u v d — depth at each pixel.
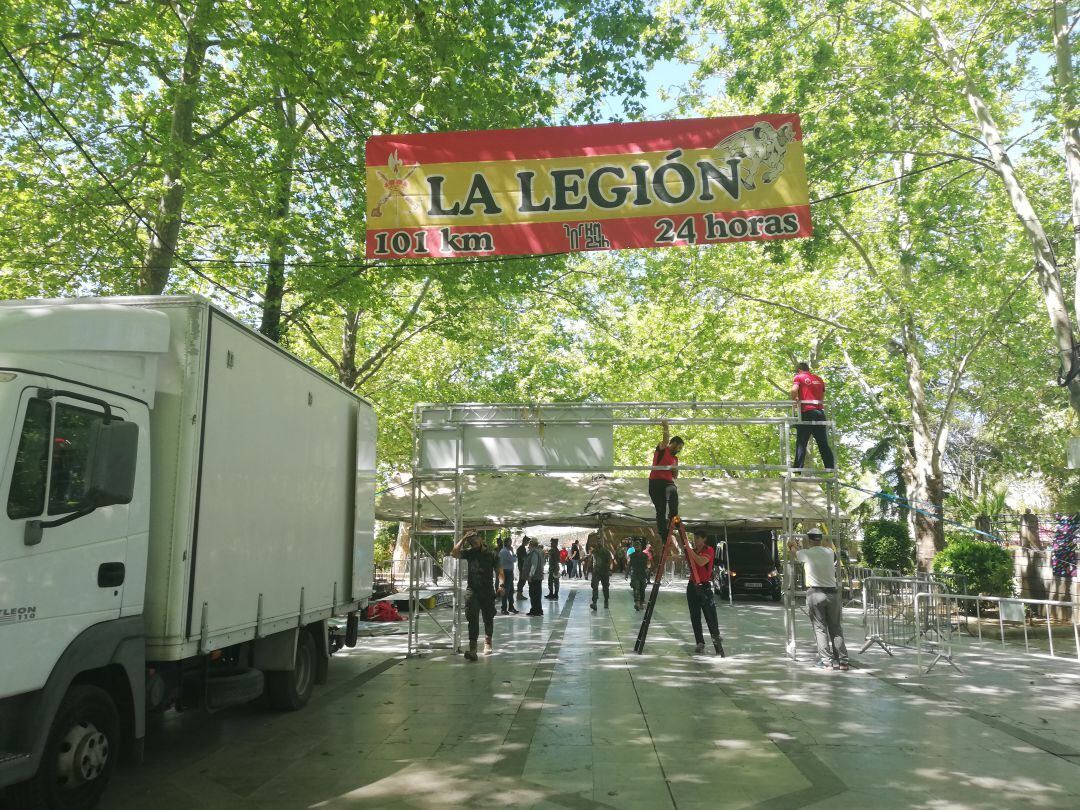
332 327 24.33
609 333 24.84
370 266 15.24
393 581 25.98
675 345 23.91
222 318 6.50
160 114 14.04
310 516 8.71
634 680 10.16
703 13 16.11
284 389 7.94
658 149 9.05
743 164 9.00
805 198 8.91
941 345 26.02
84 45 13.00
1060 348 13.95
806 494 15.70
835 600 11.14
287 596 7.97
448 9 11.89
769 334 22.89
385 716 8.20
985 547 18.27
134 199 13.98
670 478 12.84
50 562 4.82
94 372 5.39
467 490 15.29
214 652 7.50
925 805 5.27
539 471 13.18
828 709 8.33
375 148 9.19
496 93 12.98
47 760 4.75
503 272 16.12
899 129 16.12
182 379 6.05
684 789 5.64
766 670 10.98
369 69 12.01
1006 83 16.81
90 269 14.23
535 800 5.43
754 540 27.70
